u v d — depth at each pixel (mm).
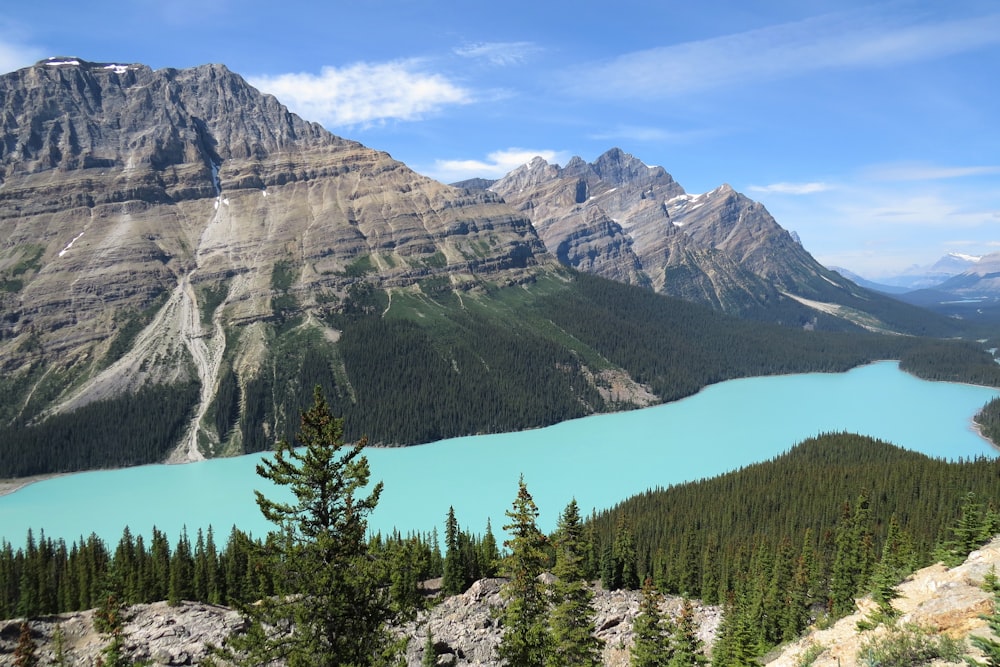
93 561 103062
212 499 195875
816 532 126875
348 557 32594
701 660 65062
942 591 39969
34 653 68250
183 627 75500
